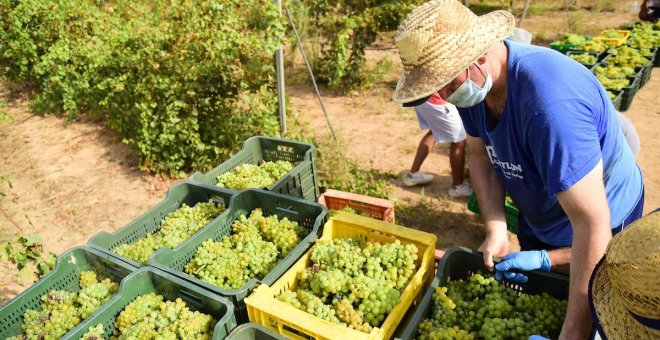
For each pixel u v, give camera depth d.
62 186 6.80
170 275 3.03
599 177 2.02
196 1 6.15
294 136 6.36
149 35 6.55
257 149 5.09
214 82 6.27
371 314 2.63
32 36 10.20
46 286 3.30
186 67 6.14
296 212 3.71
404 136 7.42
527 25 12.22
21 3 9.79
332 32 10.03
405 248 2.94
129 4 10.55
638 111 7.54
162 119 6.47
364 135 7.52
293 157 4.92
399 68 10.16
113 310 2.96
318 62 9.77
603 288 1.58
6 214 6.05
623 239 1.34
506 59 2.18
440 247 4.99
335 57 9.12
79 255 3.47
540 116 1.99
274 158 5.07
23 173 7.26
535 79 2.02
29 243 4.01
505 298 2.66
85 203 6.35
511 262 2.61
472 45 2.03
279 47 5.90
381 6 8.74
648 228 1.28
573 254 2.07
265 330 2.51
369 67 10.09
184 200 4.26
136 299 3.00
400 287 2.84
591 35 11.01
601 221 2.00
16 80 11.25
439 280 2.70
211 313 2.89
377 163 6.69
